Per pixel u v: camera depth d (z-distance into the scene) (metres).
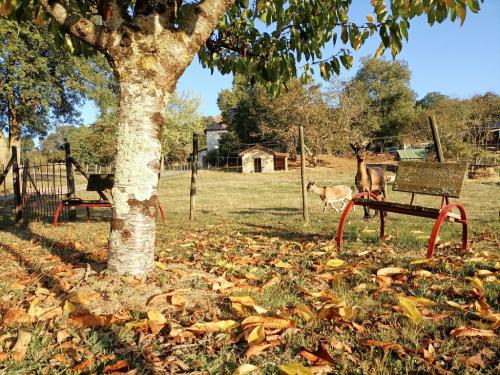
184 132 66.50
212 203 16.58
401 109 74.69
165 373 2.21
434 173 5.27
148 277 3.85
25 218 10.81
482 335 2.50
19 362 2.34
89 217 10.59
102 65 32.91
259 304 3.20
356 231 6.81
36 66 26.53
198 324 2.70
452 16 4.08
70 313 3.03
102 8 3.81
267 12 5.75
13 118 29.27
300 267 4.49
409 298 3.19
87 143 59.19
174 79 4.02
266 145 63.75
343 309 2.89
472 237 6.28
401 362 2.28
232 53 6.35
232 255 5.18
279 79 6.45
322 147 56.53
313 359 2.29
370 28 5.16
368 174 9.41
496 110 49.88
